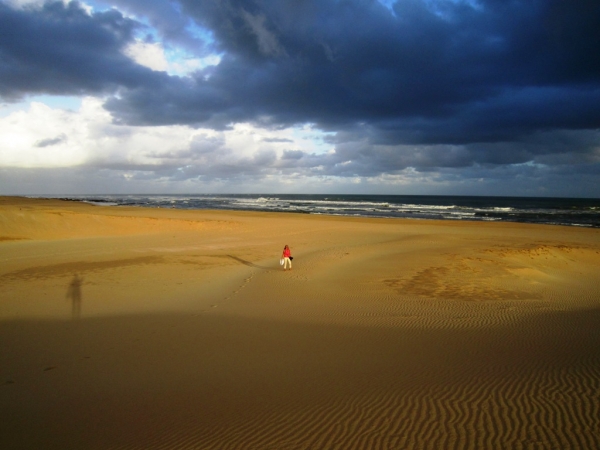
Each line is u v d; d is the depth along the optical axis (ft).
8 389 20.95
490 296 42.29
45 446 15.49
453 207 312.50
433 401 18.26
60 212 116.26
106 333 30.60
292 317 34.63
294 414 17.40
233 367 23.45
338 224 134.82
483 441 14.76
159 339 29.07
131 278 53.01
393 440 15.02
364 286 46.98
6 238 93.86
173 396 19.72
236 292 45.06
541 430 15.44
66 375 22.68
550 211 259.39
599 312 36.32
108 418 17.65
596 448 14.11
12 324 33.12
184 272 57.26
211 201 433.89
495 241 91.20
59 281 50.67
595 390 18.92
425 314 35.12
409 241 90.68
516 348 26.00
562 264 63.67
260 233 110.32
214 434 15.97
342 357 24.75
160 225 117.80
